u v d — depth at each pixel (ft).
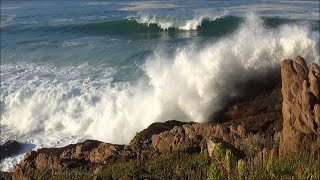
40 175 42.29
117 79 82.07
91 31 135.54
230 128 44.34
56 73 90.33
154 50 102.58
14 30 142.72
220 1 173.47
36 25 147.43
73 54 104.83
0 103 78.79
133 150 44.96
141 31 132.36
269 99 52.90
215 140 37.22
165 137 45.21
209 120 57.26
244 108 53.26
